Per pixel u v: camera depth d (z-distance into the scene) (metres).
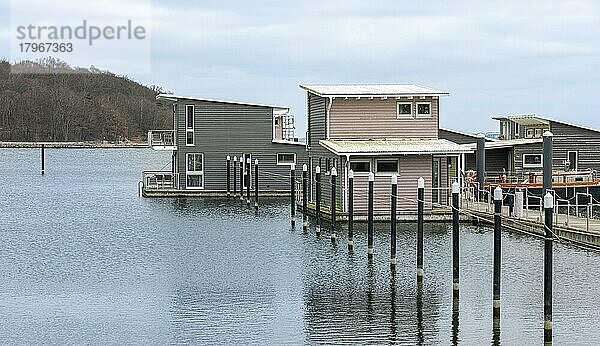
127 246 36.16
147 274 29.64
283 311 24.03
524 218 37.25
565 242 30.61
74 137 147.75
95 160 138.50
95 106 148.38
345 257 32.44
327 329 22.16
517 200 37.84
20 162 128.38
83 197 62.16
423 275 28.39
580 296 25.28
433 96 44.22
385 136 44.16
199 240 37.56
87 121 147.50
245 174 58.72
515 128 59.50
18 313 24.23
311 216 45.97
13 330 22.50
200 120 58.53
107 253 34.31
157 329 22.42
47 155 152.00
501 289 26.31
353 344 20.89
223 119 58.56
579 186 44.91
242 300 25.44
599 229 32.44
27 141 148.12
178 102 58.31
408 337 21.41
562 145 53.53
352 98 43.72
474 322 22.67
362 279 28.12
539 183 46.31
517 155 53.22
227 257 32.88
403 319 23.02
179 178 59.06
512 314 23.41
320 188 41.81
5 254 34.22
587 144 53.31
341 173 41.47
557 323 22.48
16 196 63.81
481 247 33.97
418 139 44.22
